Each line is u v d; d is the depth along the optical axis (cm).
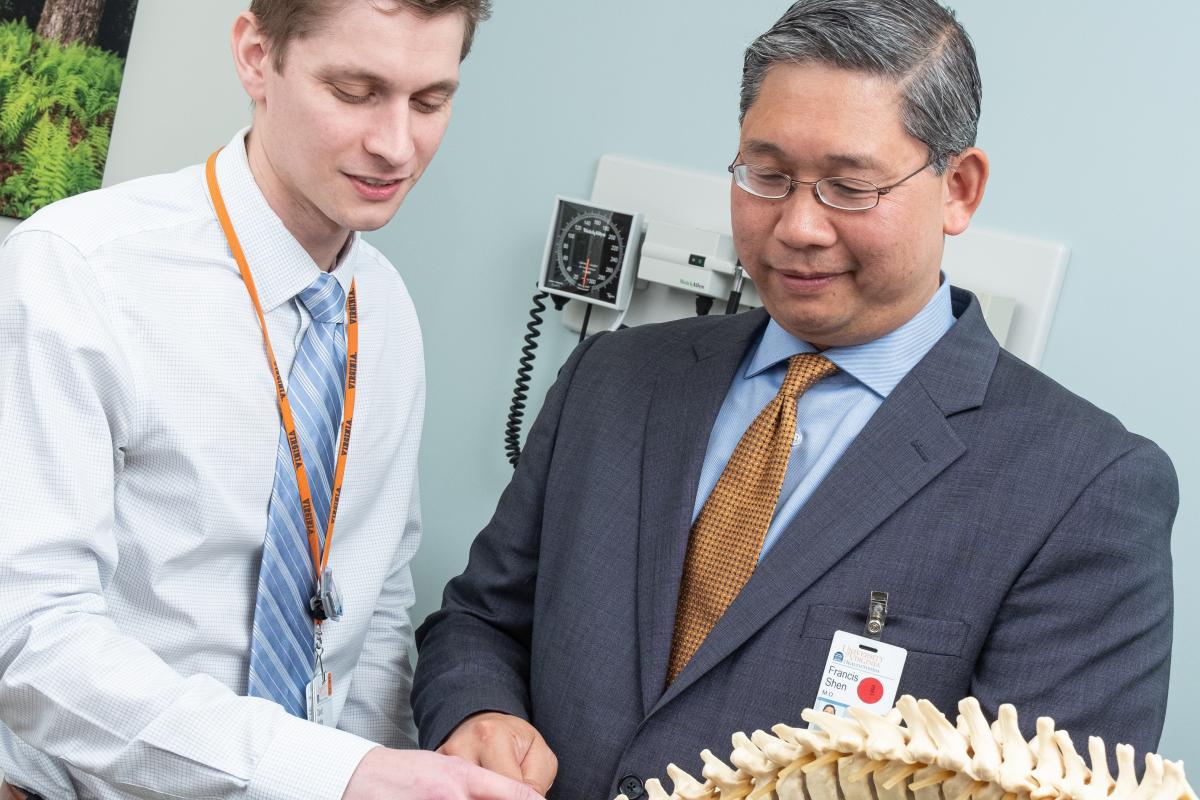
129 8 204
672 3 192
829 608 117
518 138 204
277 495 131
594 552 131
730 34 188
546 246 194
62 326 118
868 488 119
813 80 110
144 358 124
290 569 132
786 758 82
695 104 191
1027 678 113
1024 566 115
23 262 120
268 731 112
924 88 109
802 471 125
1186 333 161
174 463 126
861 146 109
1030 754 78
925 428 120
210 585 130
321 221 130
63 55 199
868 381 124
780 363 131
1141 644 114
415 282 213
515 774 120
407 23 115
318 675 136
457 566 211
